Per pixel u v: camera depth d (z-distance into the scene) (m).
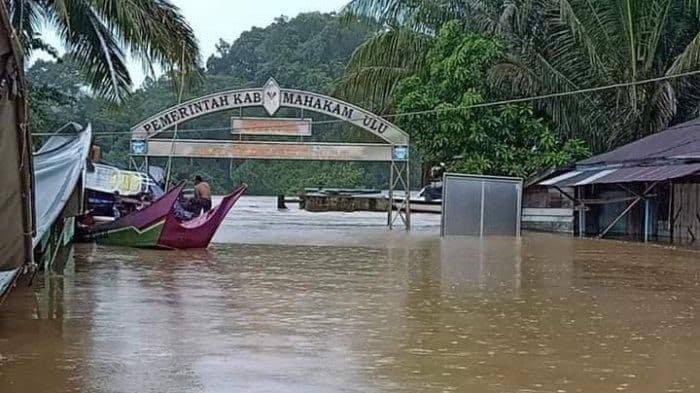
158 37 16.80
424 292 10.22
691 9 25.38
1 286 7.64
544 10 26.16
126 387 5.48
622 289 10.75
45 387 5.46
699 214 20.69
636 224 23.55
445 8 27.50
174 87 19.28
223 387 5.51
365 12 29.22
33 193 7.07
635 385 5.76
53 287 10.14
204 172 58.69
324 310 8.67
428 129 25.98
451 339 7.25
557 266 13.79
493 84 25.14
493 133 25.59
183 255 14.73
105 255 14.47
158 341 6.93
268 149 24.39
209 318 8.05
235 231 22.36
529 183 25.27
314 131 49.75
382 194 41.78
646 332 7.68
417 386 5.63
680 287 11.00
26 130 6.55
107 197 21.36
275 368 6.05
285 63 59.03
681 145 20.67
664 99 24.56
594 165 23.19
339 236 20.94
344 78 29.91
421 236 21.69
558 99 25.44
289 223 27.39
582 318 8.42
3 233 6.90
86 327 7.50
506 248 17.86
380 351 6.71
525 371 6.11
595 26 25.33
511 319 8.31
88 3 17.31
